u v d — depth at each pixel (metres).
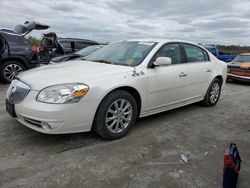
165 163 3.01
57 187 2.46
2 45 7.52
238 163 2.72
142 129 4.09
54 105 3.02
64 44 10.87
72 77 3.26
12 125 3.95
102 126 3.41
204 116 4.99
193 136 3.91
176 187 2.55
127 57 4.21
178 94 4.59
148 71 3.93
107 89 3.34
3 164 2.82
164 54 4.34
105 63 4.11
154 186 2.54
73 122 3.14
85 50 8.22
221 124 4.55
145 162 3.01
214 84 5.66
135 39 4.83
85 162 2.94
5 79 7.72
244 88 9.01
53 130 3.06
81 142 3.47
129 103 3.69
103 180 2.61
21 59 7.86
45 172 2.70
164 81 4.17
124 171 2.79
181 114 5.05
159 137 3.79
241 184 2.63
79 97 3.12
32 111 3.06
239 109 5.68
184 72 4.60
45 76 3.35
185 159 3.11
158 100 4.19
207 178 2.73
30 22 9.25
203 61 5.32
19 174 2.64
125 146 3.42
